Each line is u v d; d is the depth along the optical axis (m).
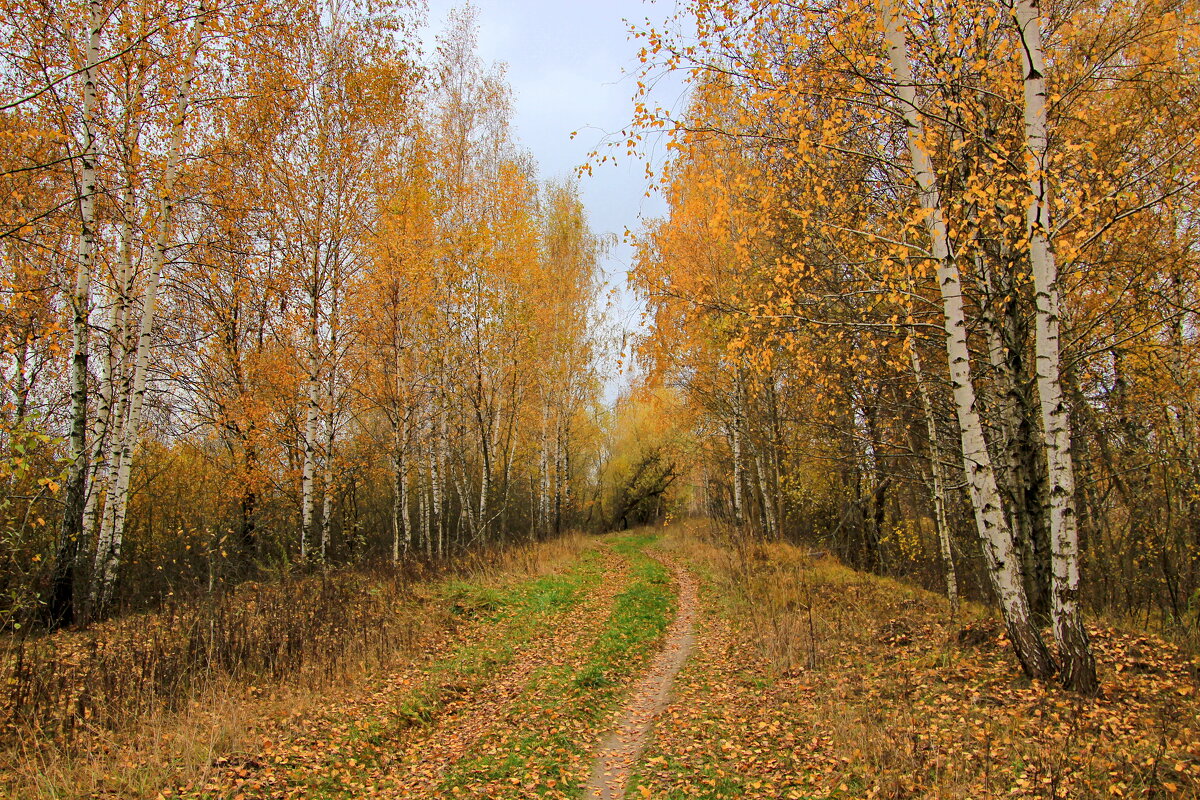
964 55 6.45
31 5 8.70
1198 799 3.90
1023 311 8.39
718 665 8.86
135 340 12.34
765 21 6.46
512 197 17.84
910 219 6.27
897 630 8.96
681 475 36.31
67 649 8.16
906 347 9.30
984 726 5.38
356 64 14.22
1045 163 5.59
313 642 8.50
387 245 14.02
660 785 5.31
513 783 5.45
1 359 7.79
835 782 4.86
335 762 5.66
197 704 6.55
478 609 11.69
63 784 4.82
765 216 7.54
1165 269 8.20
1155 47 6.80
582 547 24.22
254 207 12.36
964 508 12.30
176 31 9.34
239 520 16.06
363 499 23.03
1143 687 5.77
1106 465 10.48
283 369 14.21
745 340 8.01
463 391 18.53
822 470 17.91
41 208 9.59
